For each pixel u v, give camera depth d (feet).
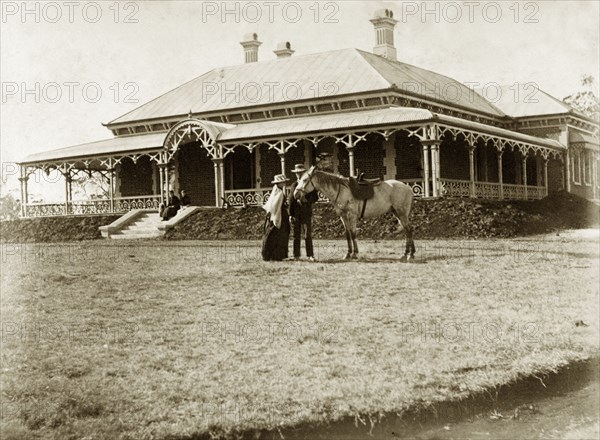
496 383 31.07
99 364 32.32
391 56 140.97
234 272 54.65
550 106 137.18
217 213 99.09
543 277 52.16
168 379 30.73
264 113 127.65
